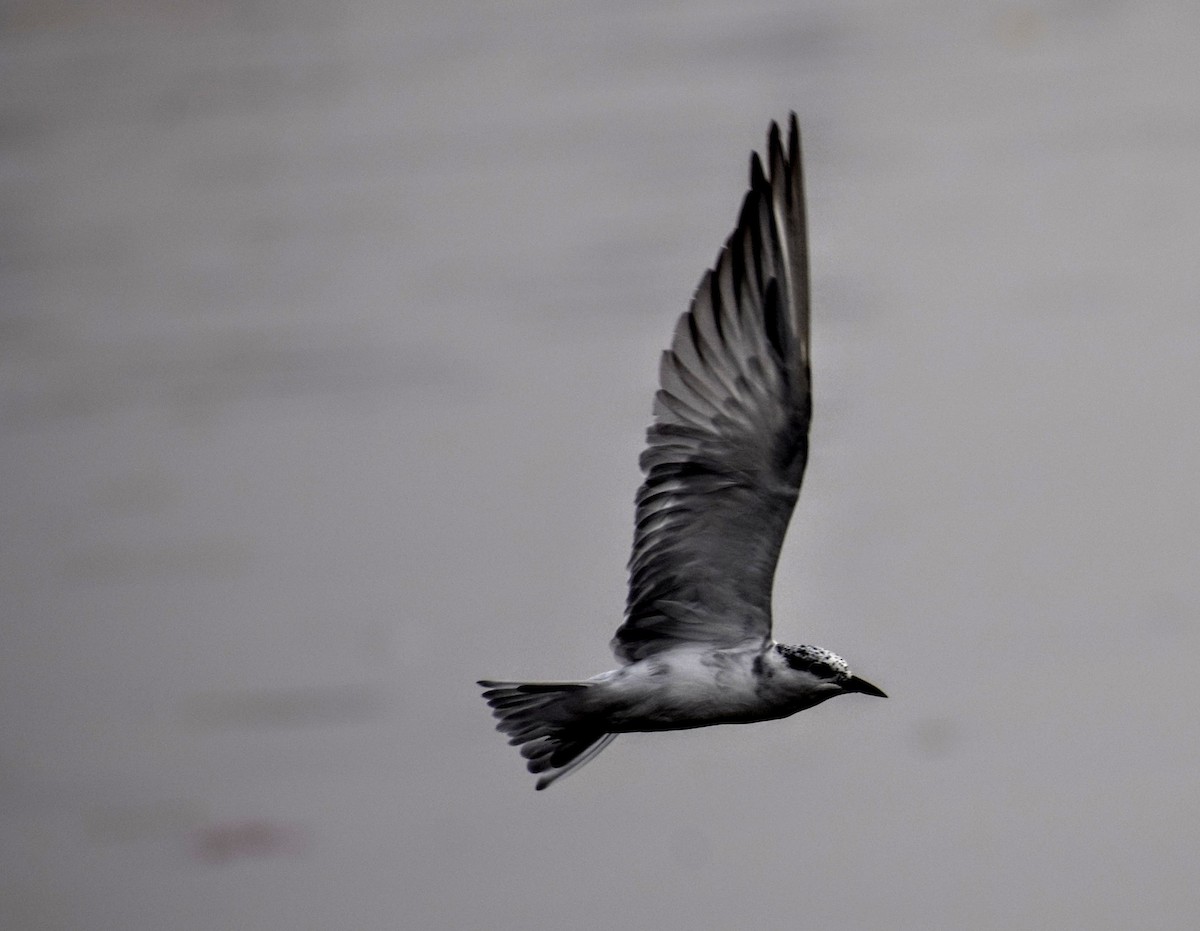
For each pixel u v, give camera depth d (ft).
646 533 23.81
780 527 23.35
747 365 23.17
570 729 23.70
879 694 23.62
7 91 121.49
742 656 23.56
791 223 23.27
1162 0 115.03
